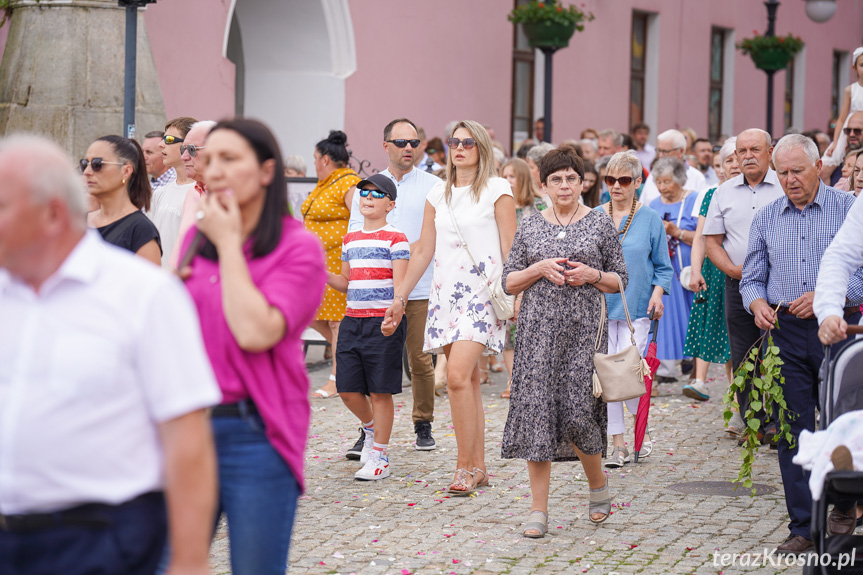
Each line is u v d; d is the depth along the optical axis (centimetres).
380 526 684
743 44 2300
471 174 788
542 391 661
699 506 733
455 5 1950
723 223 891
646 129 1972
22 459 301
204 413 320
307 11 1709
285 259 386
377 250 813
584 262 671
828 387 531
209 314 383
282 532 389
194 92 1545
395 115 1845
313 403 1095
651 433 973
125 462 308
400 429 988
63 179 297
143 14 1316
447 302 774
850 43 3369
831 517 623
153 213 774
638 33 2461
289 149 1775
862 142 1009
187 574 315
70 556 309
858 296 625
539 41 1809
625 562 612
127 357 305
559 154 685
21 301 303
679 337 1135
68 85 1188
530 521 665
